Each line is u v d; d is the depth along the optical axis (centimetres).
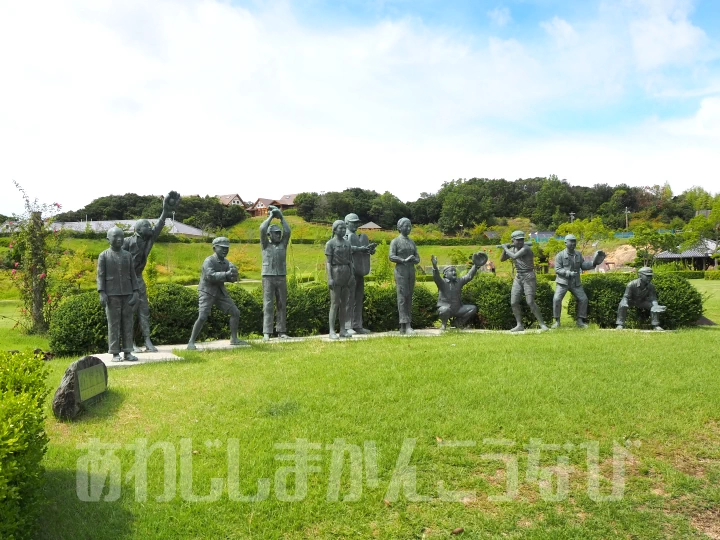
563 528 401
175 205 966
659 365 721
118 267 820
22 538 345
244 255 4353
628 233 6400
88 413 579
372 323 1256
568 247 1209
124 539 375
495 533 393
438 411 565
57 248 1483
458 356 766
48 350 1073
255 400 599
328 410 573
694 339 917
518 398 596
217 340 1093
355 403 587
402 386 633
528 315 1268
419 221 8262
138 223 937
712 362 741
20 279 1428
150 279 1186
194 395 626
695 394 620
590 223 5359
